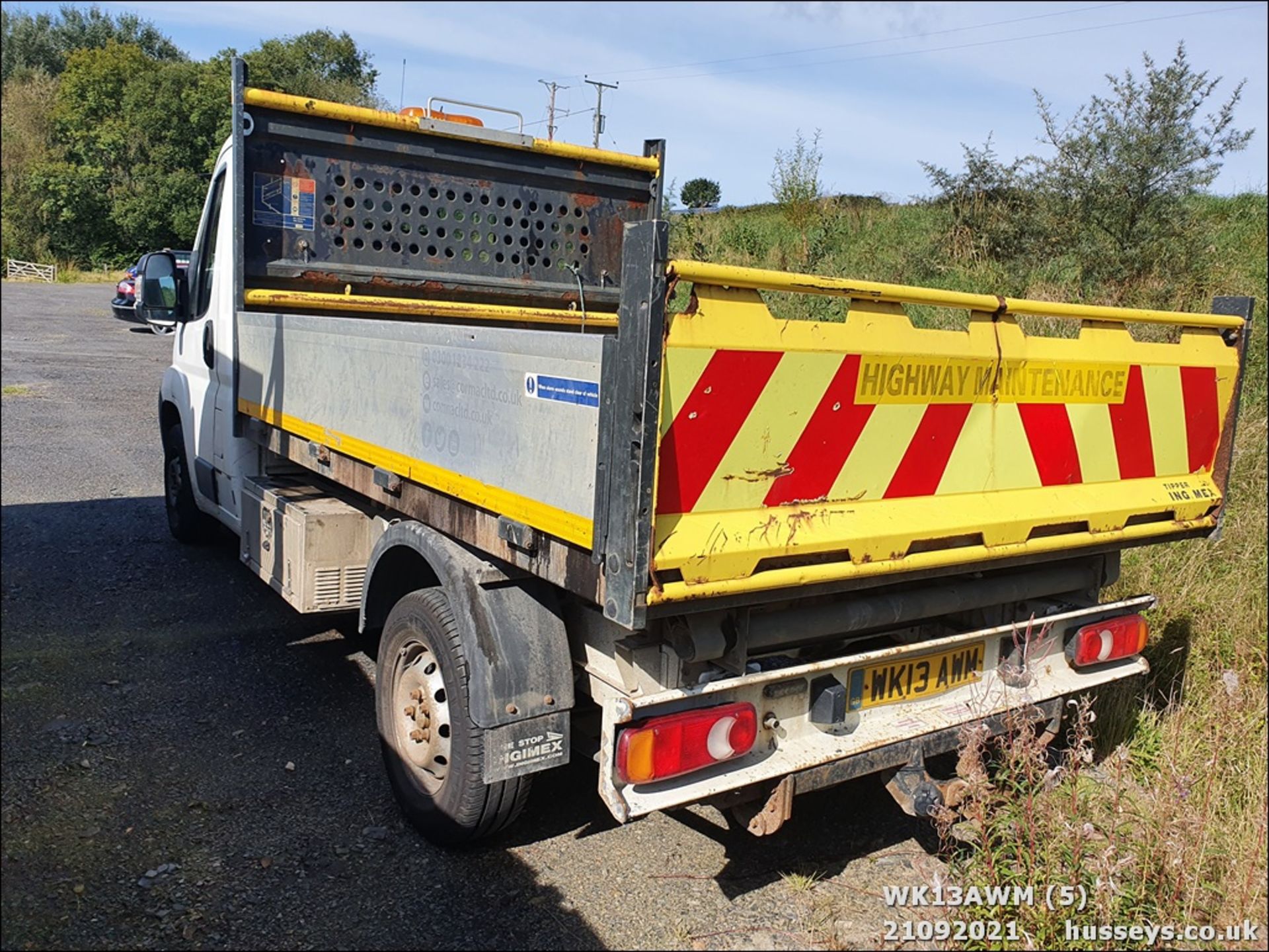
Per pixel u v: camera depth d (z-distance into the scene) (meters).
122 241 48.75
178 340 6.35
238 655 4.93
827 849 3.48
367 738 4.12
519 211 5.23
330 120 4.71
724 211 12.87
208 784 3.71
